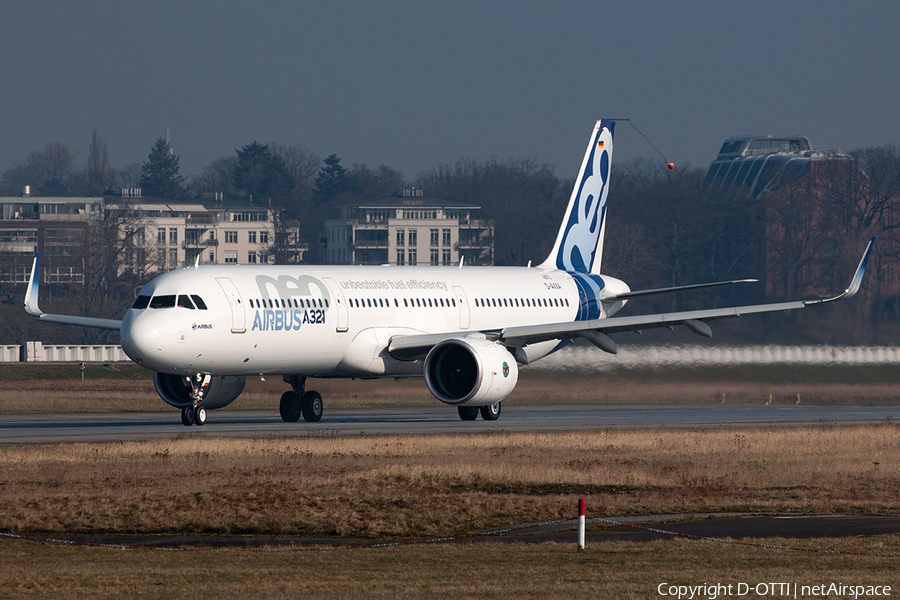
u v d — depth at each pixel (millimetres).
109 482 87875
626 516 76625
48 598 52719
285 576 57500
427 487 86938
